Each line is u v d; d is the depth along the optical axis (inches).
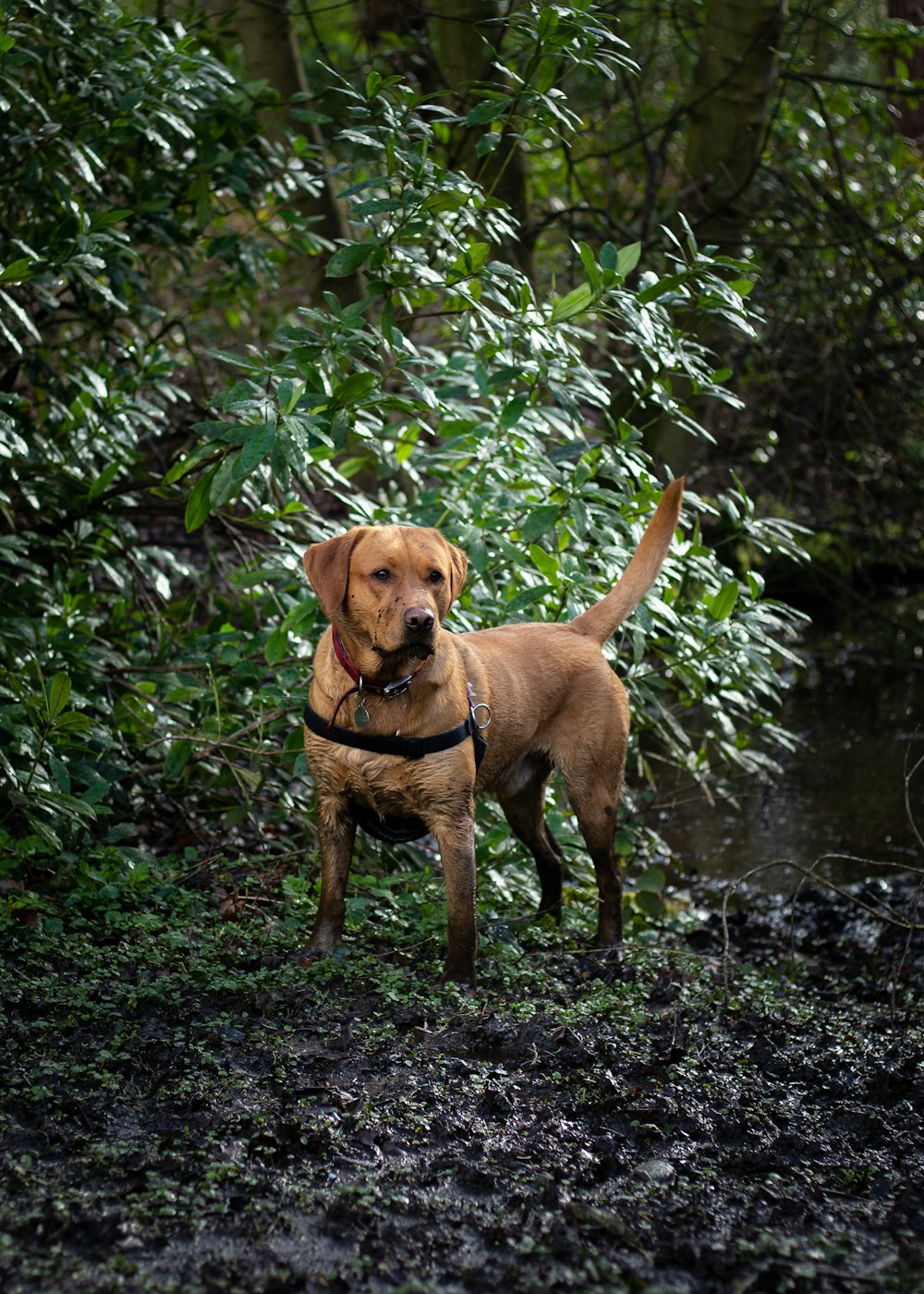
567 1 207.5
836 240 366.0
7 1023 130.0
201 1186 101.7
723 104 317.4
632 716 229.5
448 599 152.6
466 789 155.3
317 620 197.5
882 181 400.5
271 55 299.6
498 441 213.8
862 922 237.3
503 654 173.3
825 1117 125.8
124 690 218.7
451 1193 104.3
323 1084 122.2
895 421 401.1
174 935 154.9
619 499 205.3
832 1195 108.3
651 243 339.0
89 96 222.1
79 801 171.5
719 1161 113.7
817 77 337.7
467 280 192.2
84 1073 120.8
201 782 219.9
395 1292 89.6
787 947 220.8
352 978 152.5
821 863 271.7
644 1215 102.5
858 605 479.8
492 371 222.8
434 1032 139.1
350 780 154.8
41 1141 108.4
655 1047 143.0
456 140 314.3
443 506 210.2
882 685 421.1
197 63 220.7
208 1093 119.0
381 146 185.9
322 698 154.6
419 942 171.0
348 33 458.6
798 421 403.9
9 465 222.5
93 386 226.7
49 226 231.1
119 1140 109.3
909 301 373.7
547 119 197.2
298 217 264.1
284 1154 108.7
